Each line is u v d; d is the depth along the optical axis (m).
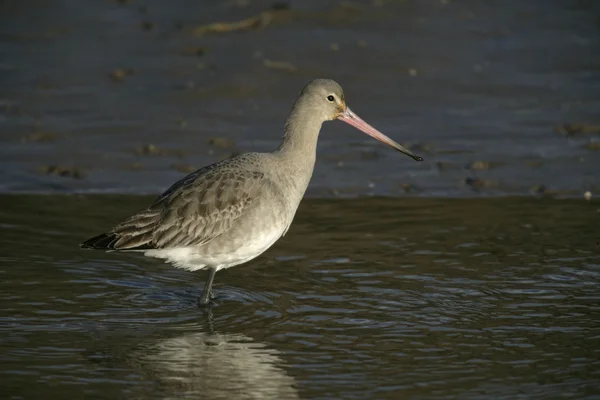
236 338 11.98
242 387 10.73
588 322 12.27
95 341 11.87
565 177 17.53
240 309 12.84
